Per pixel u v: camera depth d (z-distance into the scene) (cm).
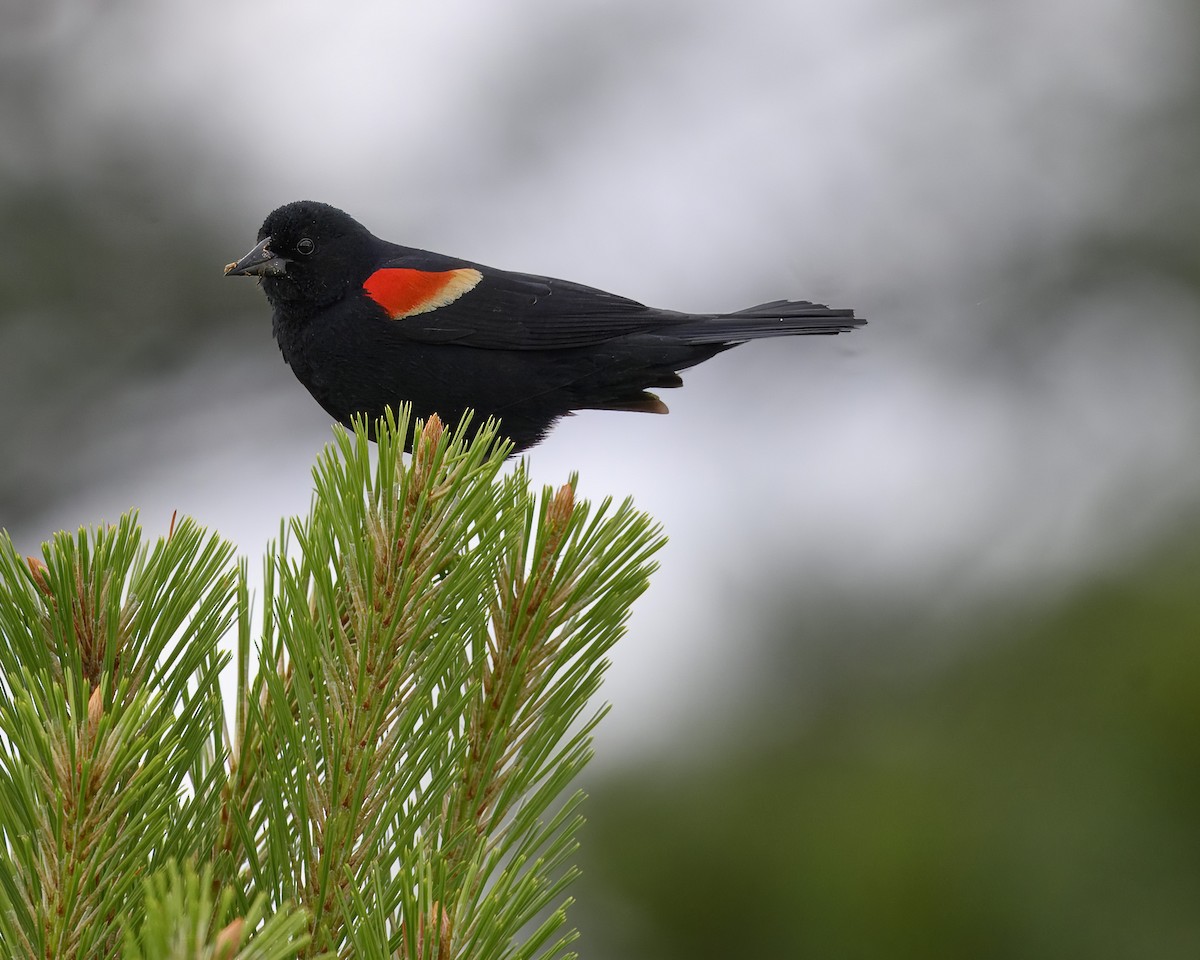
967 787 970
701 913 984
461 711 438
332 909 424
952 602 1179
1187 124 1820
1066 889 918
